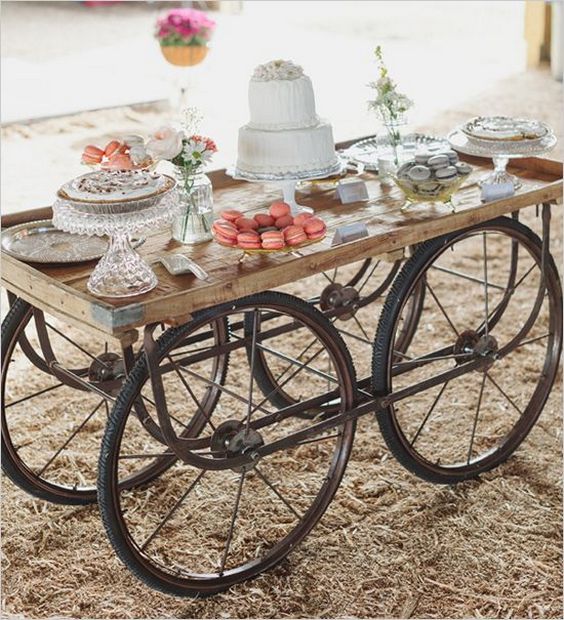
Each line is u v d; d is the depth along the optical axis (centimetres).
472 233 275
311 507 264
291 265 232
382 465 299
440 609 242
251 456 245
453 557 260
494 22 941
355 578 253
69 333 383
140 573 237
